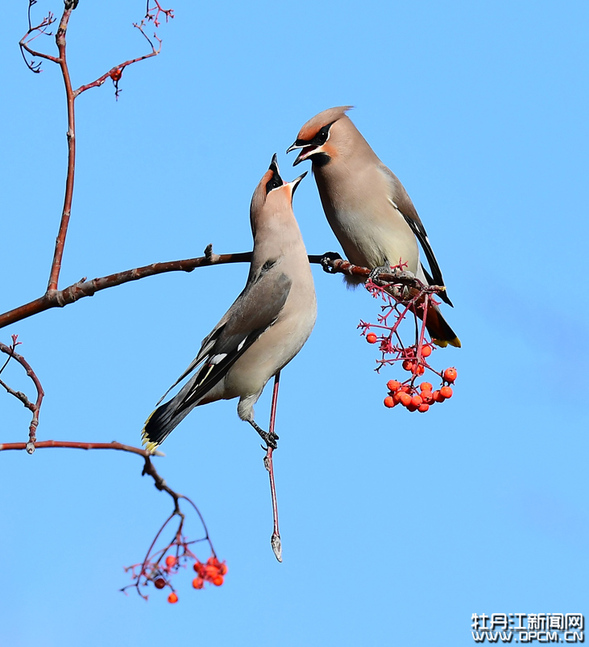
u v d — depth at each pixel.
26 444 5.67
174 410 10.34
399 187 13.46
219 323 10.95
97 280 8.83
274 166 11.23
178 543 6.47
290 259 10.87
